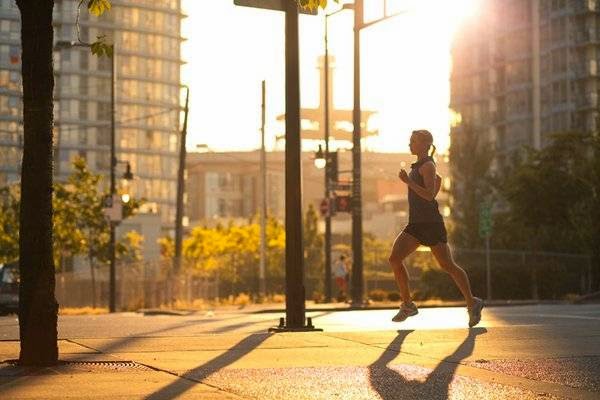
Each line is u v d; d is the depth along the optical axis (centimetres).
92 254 6131
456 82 13300
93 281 5522
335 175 4553
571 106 11831
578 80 11831
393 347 1012
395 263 1195
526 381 786
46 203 909
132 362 905
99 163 16988
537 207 5391
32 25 905
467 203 7506
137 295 4906
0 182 15925
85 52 16812
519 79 12412
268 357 938
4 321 1619
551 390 743
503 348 1005
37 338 898
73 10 16738
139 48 17400
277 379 796
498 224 6212
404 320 1329
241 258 7138
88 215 6116
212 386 761
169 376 814
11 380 793
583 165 5353
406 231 1189
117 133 17175
